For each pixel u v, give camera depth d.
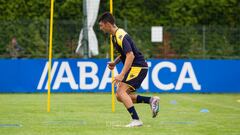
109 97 61.72
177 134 30.66
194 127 34.12
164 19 93.06
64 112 43.28
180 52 76.44
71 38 74.44
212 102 57.62
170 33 76.44
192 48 76.31
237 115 43.00
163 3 93.50
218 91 72.75
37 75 68.56
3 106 48.91
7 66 68.31
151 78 70.56
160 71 70.75
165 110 46.72
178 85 71.38
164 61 70.69
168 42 76.38
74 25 74.69
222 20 96.56
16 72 68.44
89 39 71.06
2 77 68.31
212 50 76.31
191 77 71.75
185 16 93.75
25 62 68.44
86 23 71.00
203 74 72.19
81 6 88.75
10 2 86.31
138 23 91.62
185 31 76.38
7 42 73.94
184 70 71.50
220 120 38.81
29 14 86.88
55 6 87.75
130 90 34.12
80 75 68.56
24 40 74.19
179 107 50.34
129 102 33.72
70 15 88.44
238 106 52.78
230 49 76.38
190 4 94.12
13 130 31.70
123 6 91.31
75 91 68.56
